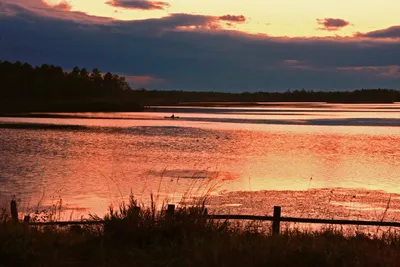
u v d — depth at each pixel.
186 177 47.31
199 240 12.15
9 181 43.19
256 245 12.16
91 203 32.59
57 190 38.69
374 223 15.85
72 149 73.38
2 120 148.25
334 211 30.81
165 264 11.18
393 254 12.26
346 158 68.75
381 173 53.31
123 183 43.03
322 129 131.50
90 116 186.12
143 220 13.48
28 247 12.03
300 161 64.44
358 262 11.35
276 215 15.72
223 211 29.25
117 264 11.20
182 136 101.81
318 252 11.61
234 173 51.84
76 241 12.96
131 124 141.12
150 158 64.19
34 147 74.94
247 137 103.00
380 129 132.88
